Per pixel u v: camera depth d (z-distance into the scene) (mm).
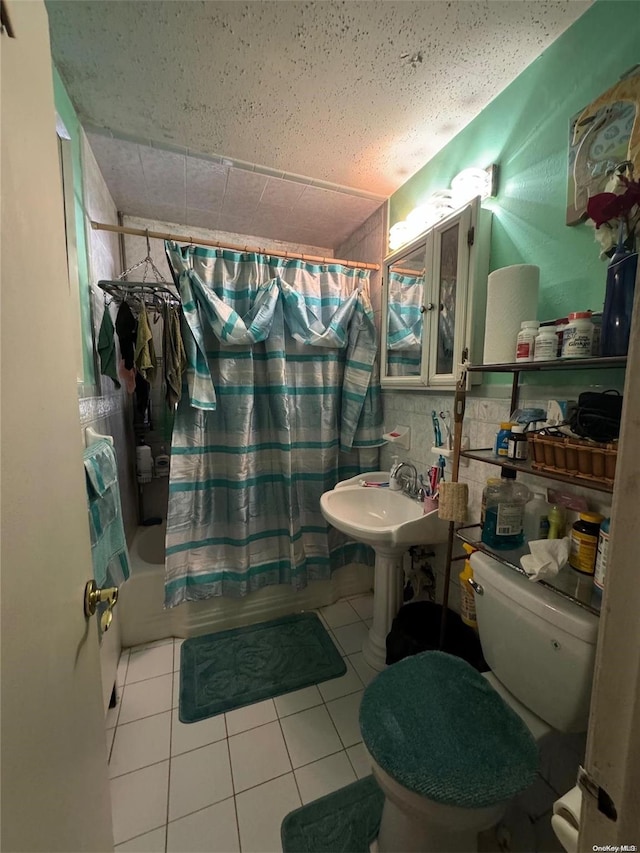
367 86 1169
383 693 938
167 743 1218
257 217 2080
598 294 929
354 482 1850
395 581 1564
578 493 961
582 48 937
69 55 1057
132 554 1856
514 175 1155
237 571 1755
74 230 1216
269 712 1335
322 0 894
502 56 1060
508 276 1032
